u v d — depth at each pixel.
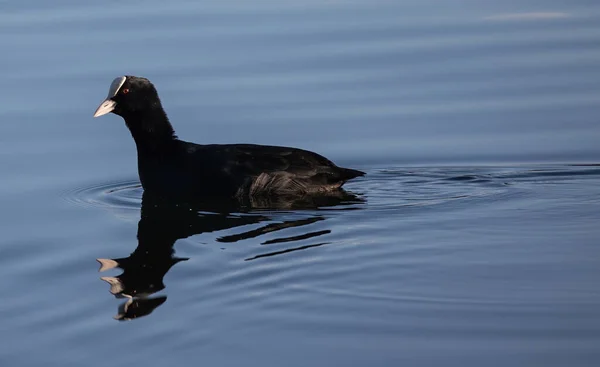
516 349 12.48
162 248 16.78
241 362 12.34
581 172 20.55
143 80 20.53
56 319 13.88
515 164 21.30
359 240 16.61
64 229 18.11
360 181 20.64
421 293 14.22
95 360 12.53
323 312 13.68
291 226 17.67
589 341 12.62
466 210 18.22
